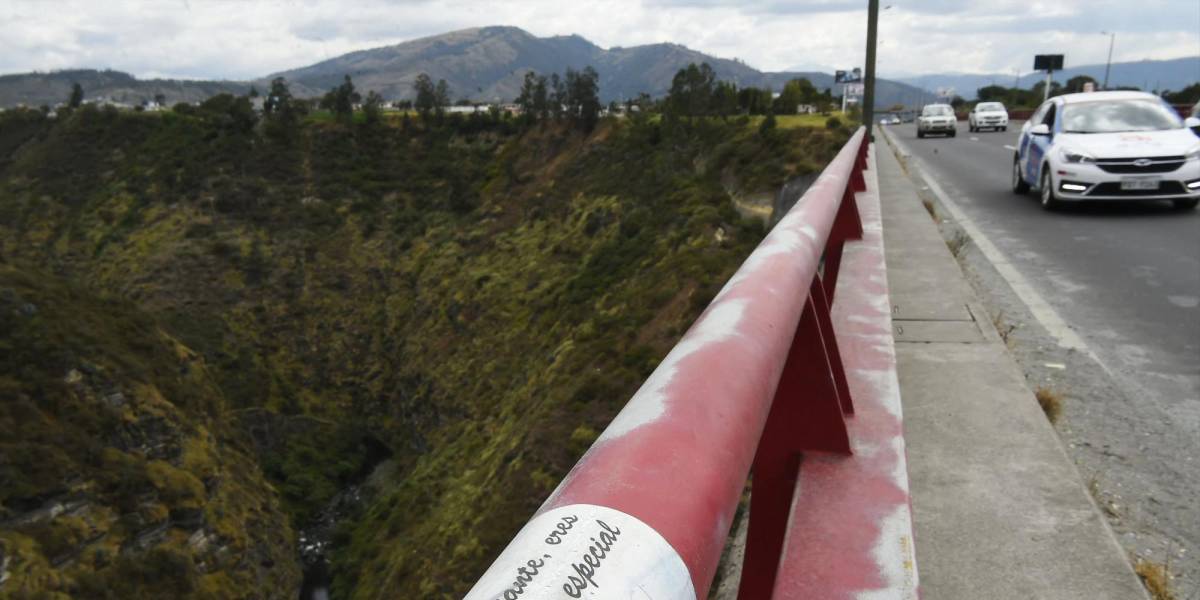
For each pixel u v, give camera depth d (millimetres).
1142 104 10133
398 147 112125
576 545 394
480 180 102750
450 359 75438
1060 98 10742
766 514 1487
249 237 98500
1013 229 8805
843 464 1422
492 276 79438
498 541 32188
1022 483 2238
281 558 50906
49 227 106562
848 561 1128
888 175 13406
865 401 1764
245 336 89812
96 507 39969
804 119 61969
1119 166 9227
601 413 36000
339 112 117125
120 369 47438
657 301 43188
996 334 3775
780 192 46938
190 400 52188
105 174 114312
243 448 55969
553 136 101000
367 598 42312
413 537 42969
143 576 39500
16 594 33969
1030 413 2766
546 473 33875
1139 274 6348
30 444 39219
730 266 43500
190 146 111188
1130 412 3453
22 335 43938
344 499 72875
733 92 76000
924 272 5234
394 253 97000
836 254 3455
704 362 751
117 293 92062
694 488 528
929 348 3586
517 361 64188
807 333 1399
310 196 103312
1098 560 1841
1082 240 7953
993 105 36219
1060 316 5188
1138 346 4473
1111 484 2760
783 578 1096
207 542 44344
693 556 471
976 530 1983
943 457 2422
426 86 117438
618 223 65812
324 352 89312
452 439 65000
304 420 82375
